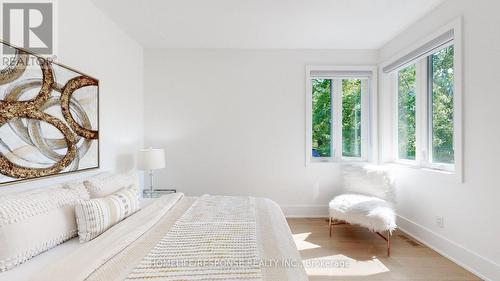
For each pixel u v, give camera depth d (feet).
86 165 7.66
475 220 7.00
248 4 8.29
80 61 7.59
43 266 4.14
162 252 4.27
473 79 6.99
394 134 11.62
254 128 12.28
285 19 9.32
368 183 10.52
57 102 6.57
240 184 12.30
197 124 12.25
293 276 3.61
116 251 4.27
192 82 12.19
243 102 12.25
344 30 10.25
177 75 12.19
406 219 10.19
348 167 11.36
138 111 11.64
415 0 8.08
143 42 11.46
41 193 5.05
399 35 10.65
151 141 12.19
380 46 11.98
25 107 5.69
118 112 9.84
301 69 12.29
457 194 7.61
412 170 9.80
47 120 6.25
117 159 9.73
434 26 8.57
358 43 11.62
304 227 10.86
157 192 11.68
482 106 6.74
